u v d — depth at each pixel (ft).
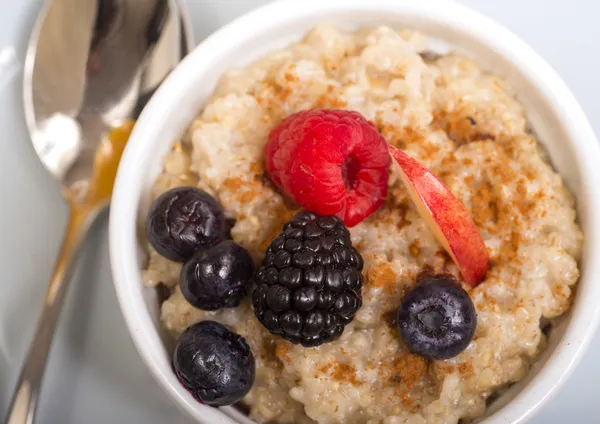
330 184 0.75
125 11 0.90
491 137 0.82
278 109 0.82
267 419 0.80
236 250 0.77
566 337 0.77
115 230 0.80
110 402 0.88
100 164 0.90
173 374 0.78
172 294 0.82
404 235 0.80
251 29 0.82
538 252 0.79
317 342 0.75
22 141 0.92
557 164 0.83
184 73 0.82
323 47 0.83
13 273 0.90
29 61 0.91
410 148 0.80
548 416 0.87
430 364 0.79
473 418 0.78
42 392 0.88
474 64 0.84
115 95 0.90
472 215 0.80
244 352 0.77
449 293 0.75
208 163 0.80
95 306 0.90
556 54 0.93
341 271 0.74
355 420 0.79
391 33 0.83
